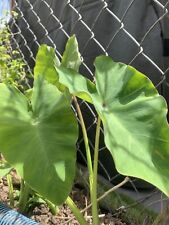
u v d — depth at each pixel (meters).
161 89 0.58
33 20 0.85
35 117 0.42
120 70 0.42
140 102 0.40
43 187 0.39
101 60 0.42
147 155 0.38
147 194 0.58
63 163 0.40
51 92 0.42
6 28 0.76
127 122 0.39
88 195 0.61
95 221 0.42
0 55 0.67
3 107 0.41
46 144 0.40
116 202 0.59
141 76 0.42
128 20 0.59
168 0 0.52
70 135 0.41
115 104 0.41
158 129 0.39
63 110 0.41
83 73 0.64
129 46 0.59
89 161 0.44
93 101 0.38
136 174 0.36
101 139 0.62
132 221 0.56
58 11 0.75
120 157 0.37
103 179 0.63
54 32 0.76
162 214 0.43
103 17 0.62
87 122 0.63
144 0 0.58
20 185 0.56
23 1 0.89
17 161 0.39
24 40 0.83
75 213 0.43
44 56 0.50
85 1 0.65
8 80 0.62
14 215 0.44
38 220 0.53
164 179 0.36
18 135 0.40
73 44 0.49
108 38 0.61
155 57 0.58
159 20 0.53
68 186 0.39
